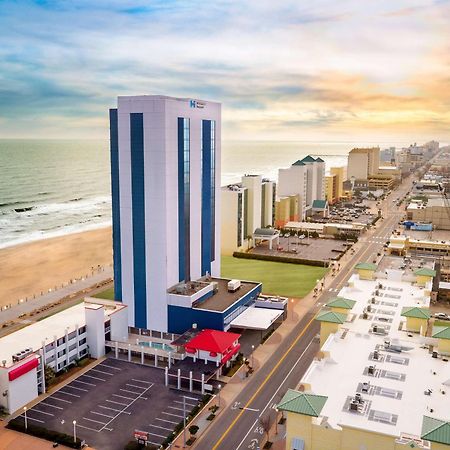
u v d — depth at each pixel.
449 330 104.19
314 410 75.88
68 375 117.06
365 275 152.50
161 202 132.25
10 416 100.94
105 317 130.00
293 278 194.88
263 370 119.38
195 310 133.88
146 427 97.19
